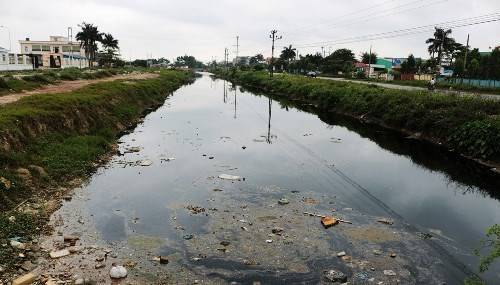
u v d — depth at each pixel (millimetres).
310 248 9258
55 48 106875
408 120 25734
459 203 12961
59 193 12148
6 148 12594
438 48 77562
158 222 10523
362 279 7992
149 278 7781
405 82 59344
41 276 7562
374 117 30703
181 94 54281
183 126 26609
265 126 27812
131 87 36094
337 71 96000
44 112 17062
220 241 9484
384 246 9508
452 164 18188
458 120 21109
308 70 105812
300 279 7934
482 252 9352
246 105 41875
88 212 11016
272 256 8820
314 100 44000
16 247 8453
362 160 18453
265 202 12250
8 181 11055
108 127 22047
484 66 62875
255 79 79438
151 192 12922
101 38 91562
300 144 21719
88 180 13930
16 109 16781
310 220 10945
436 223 11141
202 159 17531
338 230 10336
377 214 11617
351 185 14383
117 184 13641
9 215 9820
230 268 8273
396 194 13602
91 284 7426
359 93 35375
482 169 17422
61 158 14547
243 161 17391
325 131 26516
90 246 8977
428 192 13984
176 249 9031
